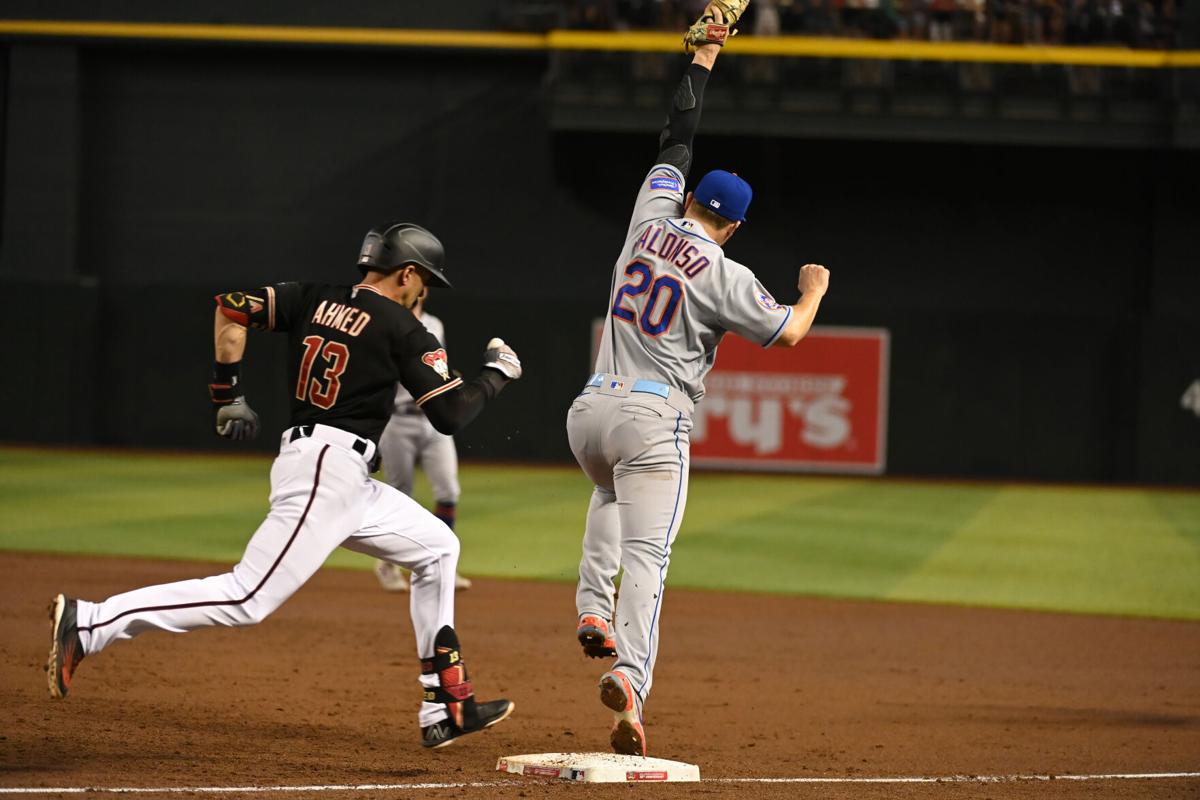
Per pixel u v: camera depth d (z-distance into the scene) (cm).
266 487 6444
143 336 8812
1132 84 8369
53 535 4644
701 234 1880
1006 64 8406
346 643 3003
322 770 1780
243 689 2441
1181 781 1872
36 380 8731
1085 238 8981
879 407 8331
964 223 9031
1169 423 8262
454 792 1638
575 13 8894
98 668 2544
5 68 9094
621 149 9131
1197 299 8838
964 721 2416
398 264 1791
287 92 9212
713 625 3491
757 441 8294
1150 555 5031
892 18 8619
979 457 8400
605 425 1847
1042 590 4212
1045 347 8388
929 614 3759
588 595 1969
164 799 1534
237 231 9250
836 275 9088
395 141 9231
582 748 2078
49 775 1655
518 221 9206
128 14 9119
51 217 9106
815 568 4531
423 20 9106
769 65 8500
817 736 2247
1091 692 2764
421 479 7144
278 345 8575
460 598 3762
